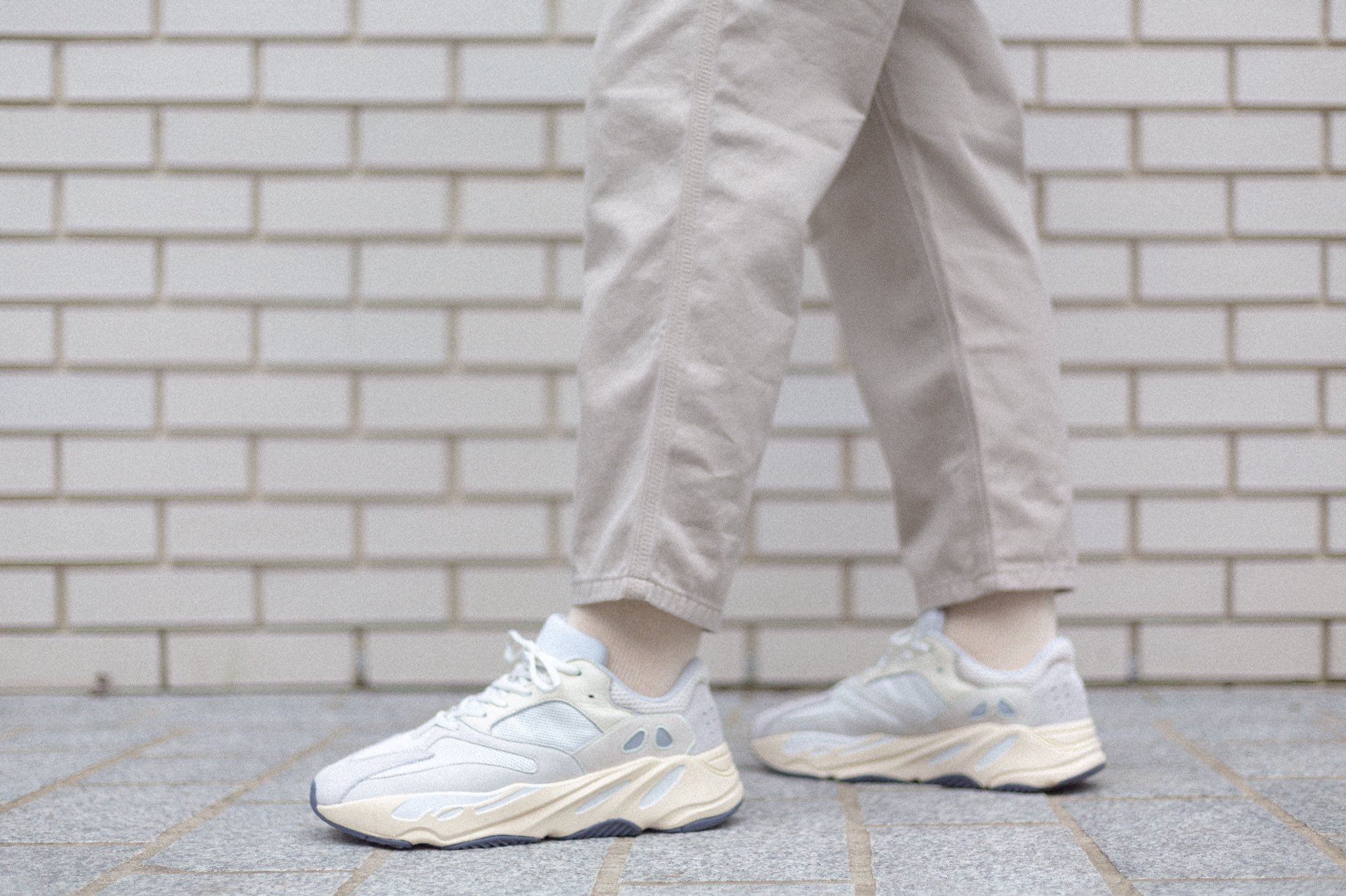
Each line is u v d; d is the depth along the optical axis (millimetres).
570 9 1819
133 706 1735
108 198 1815
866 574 1829
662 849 948
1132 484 1837
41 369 1815
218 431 1824
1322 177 1835
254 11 1810
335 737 1506
